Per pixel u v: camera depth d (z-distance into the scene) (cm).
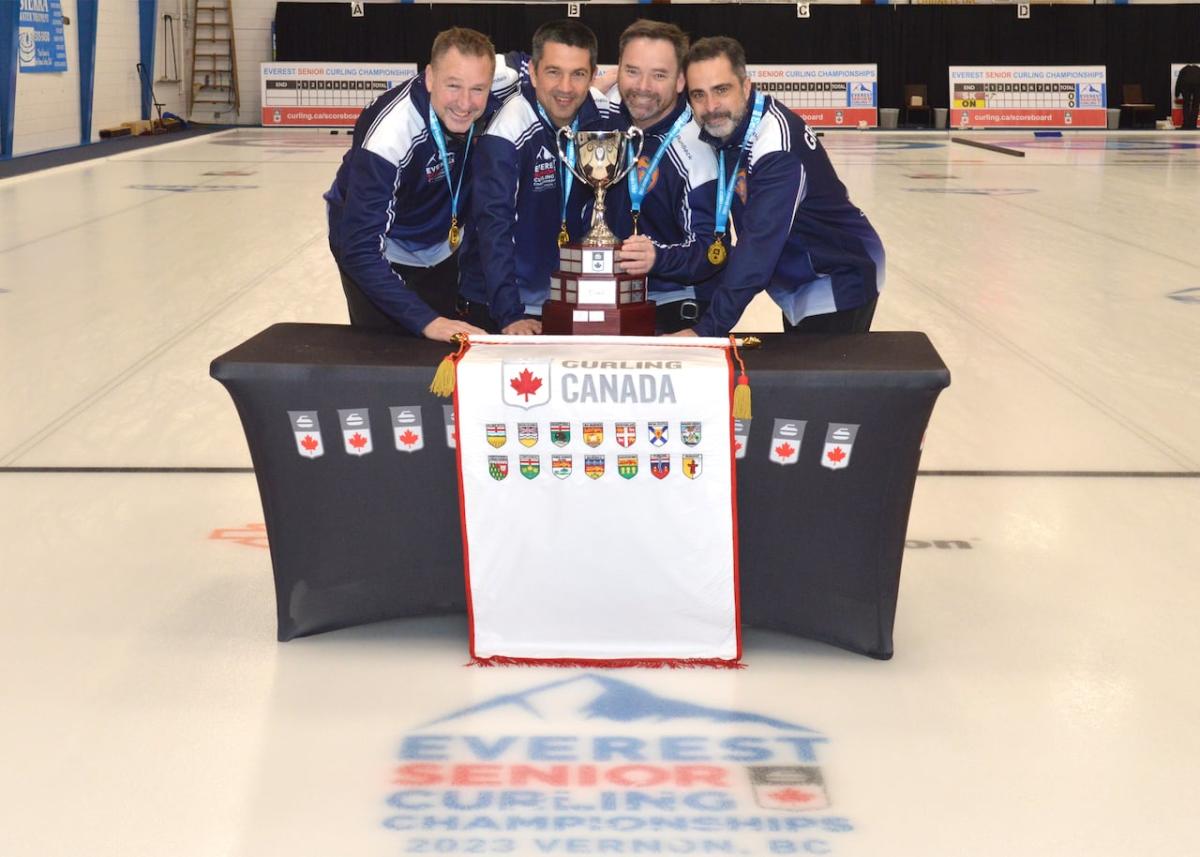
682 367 283
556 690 285
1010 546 378
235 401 297
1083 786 246
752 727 268
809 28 2330
